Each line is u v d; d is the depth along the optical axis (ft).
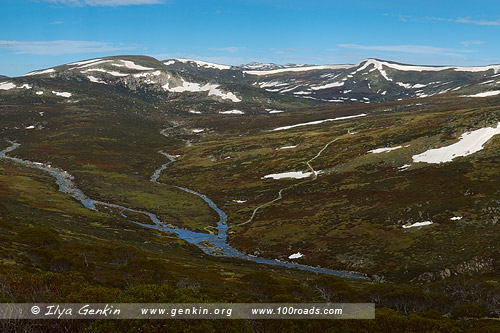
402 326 97.66
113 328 68.54
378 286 144.46
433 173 363.76
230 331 72.64
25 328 73.82
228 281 170.09
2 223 192.13
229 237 317.01
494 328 98.73
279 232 309.42
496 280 182.80
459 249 227.81
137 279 142.00
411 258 231.09
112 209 376.07
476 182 319.68
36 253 141.38
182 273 170.91
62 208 341.21
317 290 148.77
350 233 284.20
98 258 171.73
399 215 293.02
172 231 328.08
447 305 136.98
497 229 240.32
